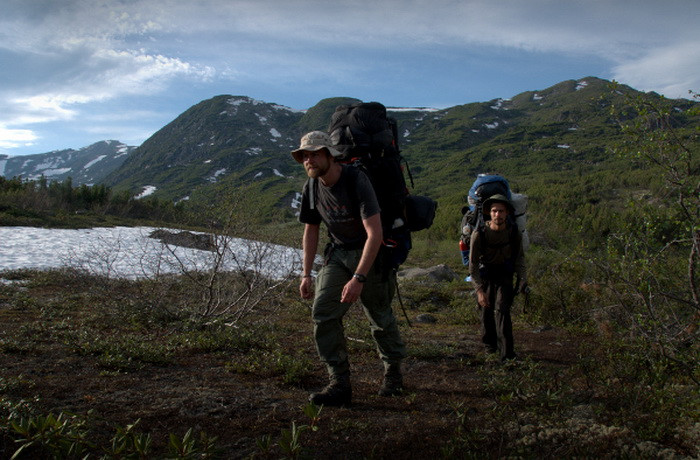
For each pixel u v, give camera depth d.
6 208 21.53
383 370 4.34
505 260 4.54
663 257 3.83
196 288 6.98
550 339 5.75
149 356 4.09
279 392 3.47
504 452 2.27
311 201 3.23
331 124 3.35
